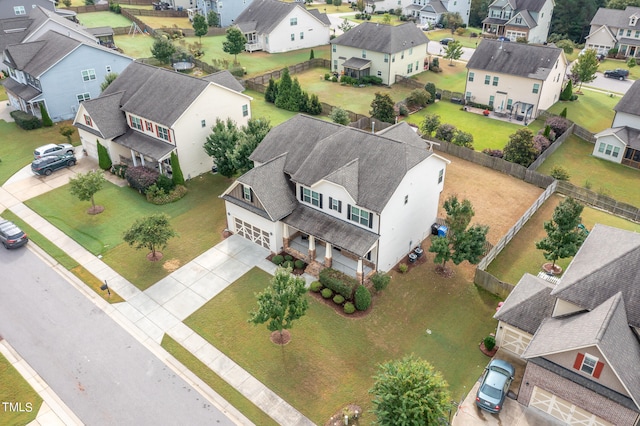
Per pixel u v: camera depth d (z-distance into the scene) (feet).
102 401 87.04
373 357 96.22
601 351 72.59
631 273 84.58
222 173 153.48
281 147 133.08
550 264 122.62
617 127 178.81
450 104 235.40
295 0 449.89
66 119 204.13
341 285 108.37
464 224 110.93
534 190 157.69
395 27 258.37
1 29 237.45
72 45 196.24
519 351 95.20
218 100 161.17
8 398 87.51
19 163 170.50
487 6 390.83
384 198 107.55
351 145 121.08
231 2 350.43
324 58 298.56
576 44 349.61
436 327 103.76
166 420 83.66
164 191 150.71
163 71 168.86
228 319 105.29
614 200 144.77
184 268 120.88
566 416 82.23
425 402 71.46
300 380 91.25
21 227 136.87
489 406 83.56
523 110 218.38
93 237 132.67
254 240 129.70
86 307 108.68
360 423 83.20
